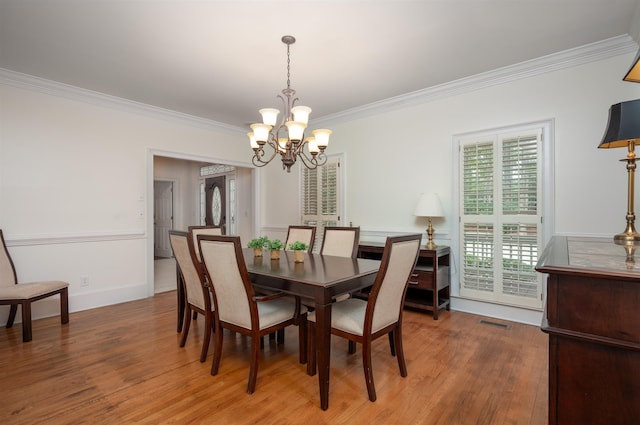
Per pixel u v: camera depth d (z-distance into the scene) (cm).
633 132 160
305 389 196
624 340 99
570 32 247
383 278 183
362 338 187
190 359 236
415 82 338
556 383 110
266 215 555
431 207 335
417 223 376
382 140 405
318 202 474
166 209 758
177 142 440
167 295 420
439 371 217
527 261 302
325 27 235
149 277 412
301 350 231
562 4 213
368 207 419
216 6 210
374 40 254
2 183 308
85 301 358
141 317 330
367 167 420
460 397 187
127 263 393
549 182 293
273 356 243
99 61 287
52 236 336
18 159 317
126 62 289
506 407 177
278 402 183
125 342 266
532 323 302
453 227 349
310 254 310
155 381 204
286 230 522
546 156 294
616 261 119
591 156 274
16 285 285
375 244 369
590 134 274
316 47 264
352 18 225
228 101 391
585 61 275
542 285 293
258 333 195
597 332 103
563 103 286
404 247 195
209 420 167
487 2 210
